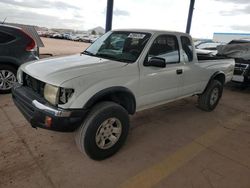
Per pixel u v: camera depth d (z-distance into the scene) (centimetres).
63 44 2564
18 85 335
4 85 529
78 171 282
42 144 333
